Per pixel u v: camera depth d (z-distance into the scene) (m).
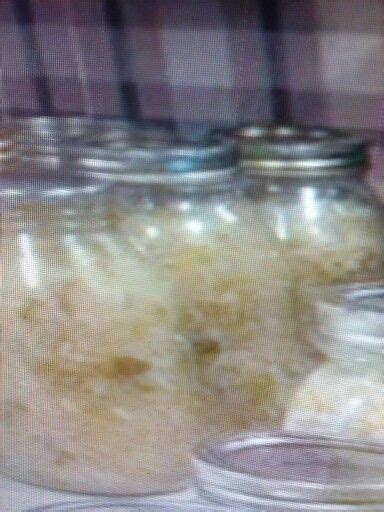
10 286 0.42
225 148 0.46
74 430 0.42
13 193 0.43
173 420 0.42
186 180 0.45
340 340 0.39
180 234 0.45
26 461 0.42
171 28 0.47
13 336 0.42
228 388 0.43
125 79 0.48
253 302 0.44
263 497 0.32
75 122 0.47
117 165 0.45
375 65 0.45
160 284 0.43
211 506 0.34
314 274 0.46
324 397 0.39
